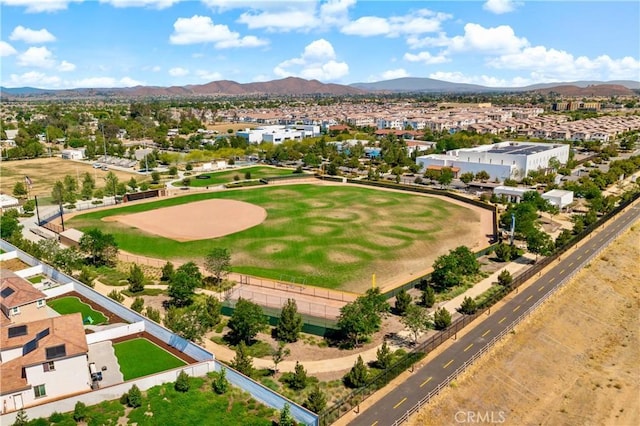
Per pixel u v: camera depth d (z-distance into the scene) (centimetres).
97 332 7438
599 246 12050
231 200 17562
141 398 5859
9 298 7675
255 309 7512
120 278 10300
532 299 8969
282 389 6297
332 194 18538
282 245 12306
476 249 11794
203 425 5509
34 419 5491
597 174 19962
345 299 9112
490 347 7262
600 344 8031
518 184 19175
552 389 6694
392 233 13288
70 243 12362
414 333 7444
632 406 6462
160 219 14988
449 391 6247
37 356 5884
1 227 12812
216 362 6594
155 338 7594
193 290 9081
